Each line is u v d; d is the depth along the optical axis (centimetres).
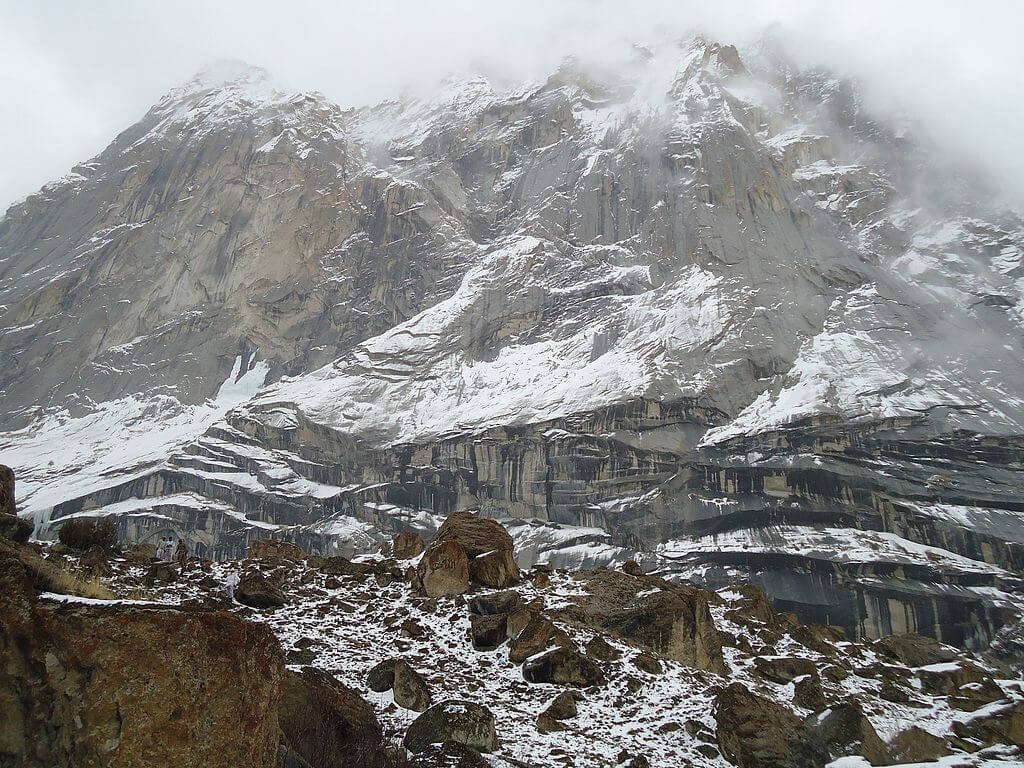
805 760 1473
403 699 1521
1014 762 1664
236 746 866
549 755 1382
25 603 845
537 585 2416
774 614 2755
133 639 845
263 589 2086
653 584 2477
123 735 800
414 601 2186
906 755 1609
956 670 2245
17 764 787
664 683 1791
